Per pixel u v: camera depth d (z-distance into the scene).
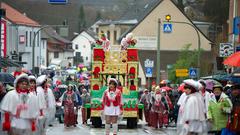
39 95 21.02
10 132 18.53
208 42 91.06
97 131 34.00
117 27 115.56
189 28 92.31
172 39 92.56
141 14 109.88
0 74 27.94
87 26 168.38
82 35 150.12
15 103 18.33
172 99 39.97
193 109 19.70
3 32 62.28
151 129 36.12
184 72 59.00
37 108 18.77
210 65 72.50
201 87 20.61
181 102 20.70
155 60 92.19
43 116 21.06
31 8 145.62
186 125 19.81
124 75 37.19
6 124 18.19
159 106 36.72
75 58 143.75
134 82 36.97
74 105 37.81
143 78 91.38
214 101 21.33
